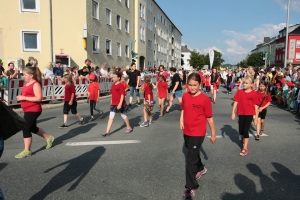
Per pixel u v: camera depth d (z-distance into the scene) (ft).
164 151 17.49
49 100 39.93
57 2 63.41
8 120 9.14
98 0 71.72
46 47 63.46
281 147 18.78
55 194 11.42
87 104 41.45
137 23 105.40
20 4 61.52
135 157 16.22
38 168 14.39
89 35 67.15
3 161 15.48
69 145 18.81
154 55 148.66
